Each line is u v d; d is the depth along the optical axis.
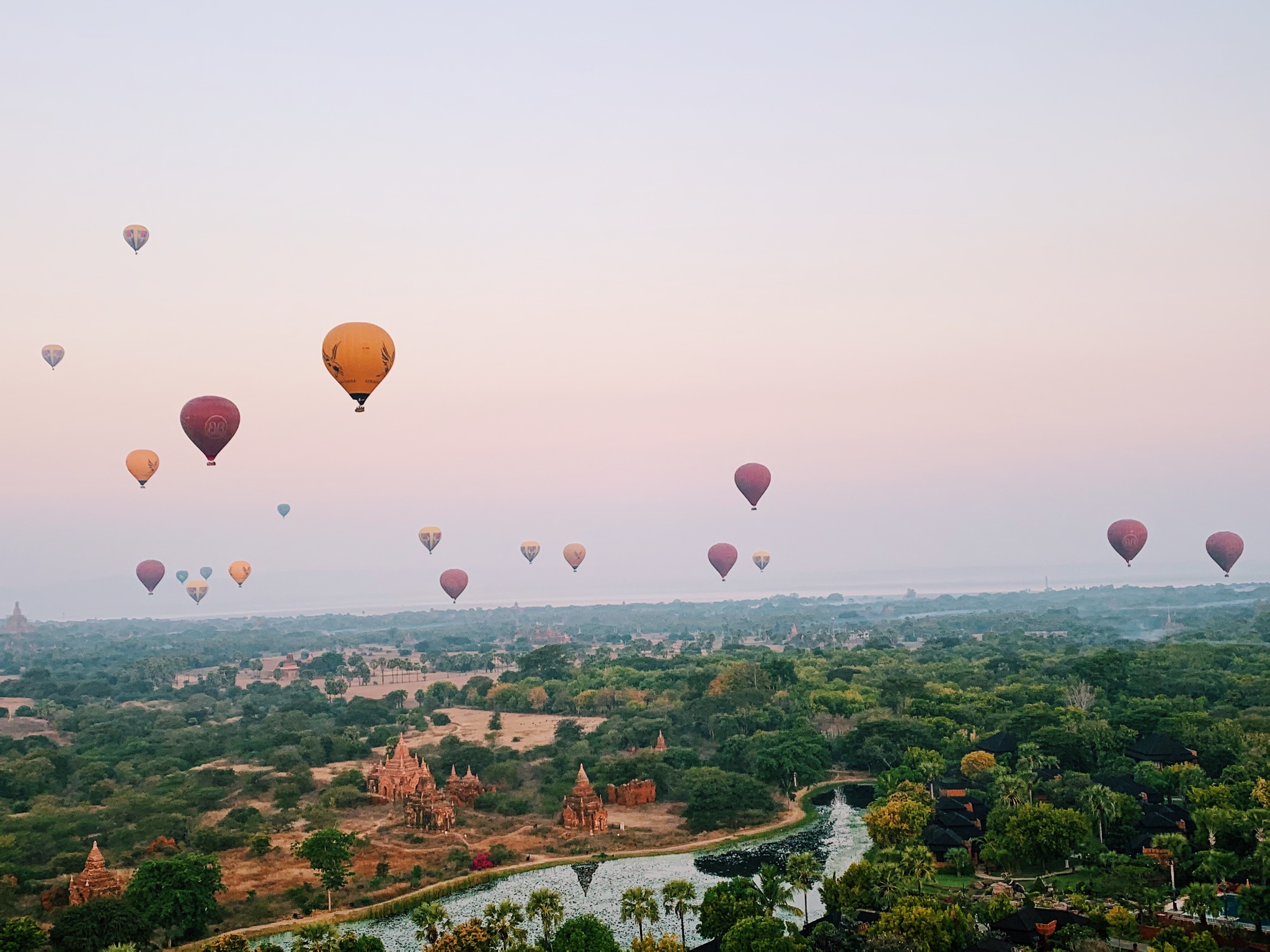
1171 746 155.62
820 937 95.12
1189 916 99.69
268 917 119.88
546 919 100.94
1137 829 122.62
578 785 158.00
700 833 152.50
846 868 132.00
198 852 136.12
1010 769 153.50
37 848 141.75
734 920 98.44
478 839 150.25
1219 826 110.81
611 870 136.25
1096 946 87.81
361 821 161.38
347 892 127.56
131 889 113.00
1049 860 117.31
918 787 139.75
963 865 119.12
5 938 101.31
